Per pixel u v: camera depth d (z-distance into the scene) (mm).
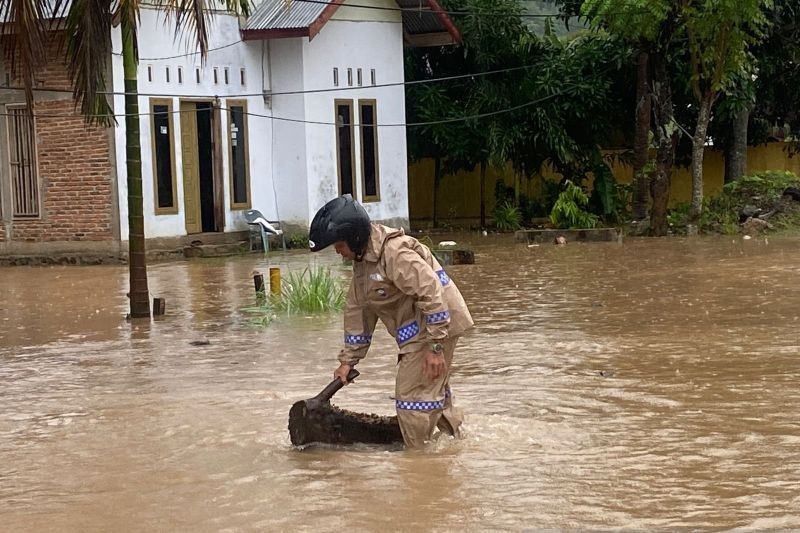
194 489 6062
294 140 26000
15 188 23391
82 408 8508
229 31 24953
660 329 11477
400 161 28562
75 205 22812
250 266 21109
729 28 25000
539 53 30656
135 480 6305
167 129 23516
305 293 14328
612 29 25703
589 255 21062
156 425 7746
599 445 6770
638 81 27328
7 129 23250
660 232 25984
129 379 9758
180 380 9609
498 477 6098
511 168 31625
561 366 9578
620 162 31547
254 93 25609
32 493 6117
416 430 6703
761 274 16375
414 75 31391
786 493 5656
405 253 6551
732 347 10234
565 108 29344
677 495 5668
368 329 6973
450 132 30031
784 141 31656
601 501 5598
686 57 28750
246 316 13859
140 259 14055
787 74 30344
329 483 6070
